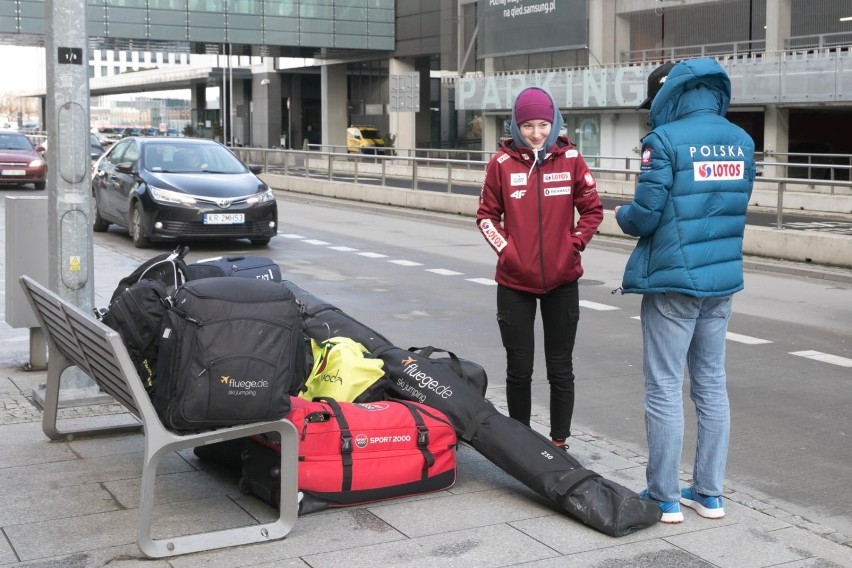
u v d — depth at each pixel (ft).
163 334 13.70
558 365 17.99
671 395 14.96
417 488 15.75
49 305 16.87
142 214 50.26
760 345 29.96
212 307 13.73
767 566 13.37
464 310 35.42
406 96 136.15
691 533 14.53
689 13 136.05
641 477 17.25
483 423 16.02
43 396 21.16
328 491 15.05
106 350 14.07
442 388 16.63
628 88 137.28
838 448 19.81
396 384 17.06
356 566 13.14
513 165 17.30
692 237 14.58
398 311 35.09
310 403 15.30
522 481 15.42
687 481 17.28
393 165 86.43
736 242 15.07
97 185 57.57
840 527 15.61
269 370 13.71
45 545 13.73
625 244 55.93
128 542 13.85
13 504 15.29
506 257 17.28
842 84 110.11
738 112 131.54
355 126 231.30
